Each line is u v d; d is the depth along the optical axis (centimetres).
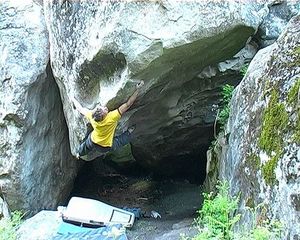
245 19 622
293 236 338
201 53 640
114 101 633
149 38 578
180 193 977
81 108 663
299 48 419
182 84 716
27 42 784
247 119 484
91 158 726
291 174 356
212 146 725
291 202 347
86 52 625
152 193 993
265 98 441
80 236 583
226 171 554
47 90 810
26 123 768
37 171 812
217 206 452
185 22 584
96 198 984
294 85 391
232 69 735
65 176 902
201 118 814
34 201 814
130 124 747
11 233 628
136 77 605
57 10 681
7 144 768
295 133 368
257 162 426
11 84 761
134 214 771
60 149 872
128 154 1100
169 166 1013
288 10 739
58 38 691
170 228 725
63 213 680
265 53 536
